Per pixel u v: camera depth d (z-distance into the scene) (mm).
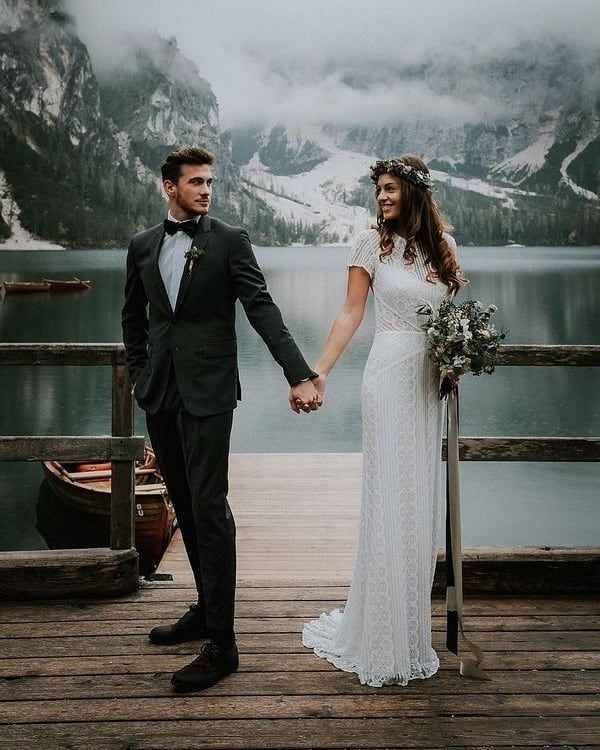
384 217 2539
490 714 2215
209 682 2348
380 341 2523
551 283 59375
